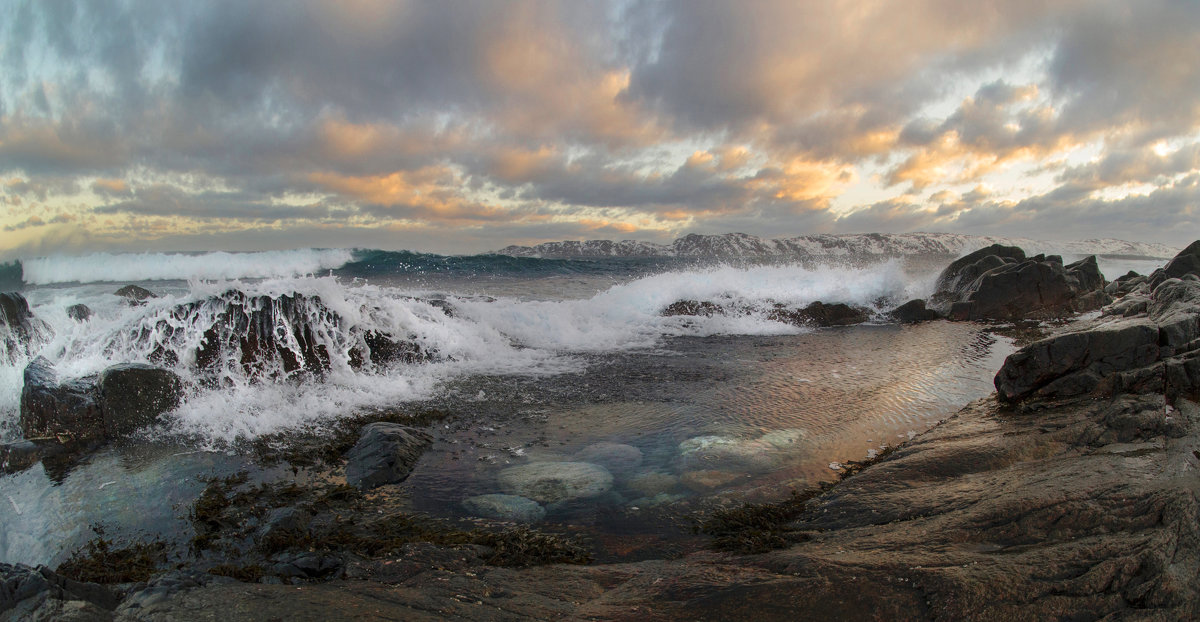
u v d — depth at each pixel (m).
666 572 3.14
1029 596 2.54
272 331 7.61
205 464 5.02
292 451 5.33
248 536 3.76
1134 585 2.58
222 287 7.85
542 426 6.07
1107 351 5.54
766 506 4.16
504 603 2.73
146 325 7.37
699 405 6.75
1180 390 5.02
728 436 5.65
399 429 5.49
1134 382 5.25
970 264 15.58
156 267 20.69
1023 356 5.91
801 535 3.71
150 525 3.96
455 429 5.98
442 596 2.77
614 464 5.01
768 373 8.31
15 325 7.37
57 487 4.56
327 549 3.45
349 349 8.15
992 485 3.86
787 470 4.86
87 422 5.50
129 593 2.72
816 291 14.41
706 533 3.82
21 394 5.78
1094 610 2.48
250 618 2.44
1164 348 5.40
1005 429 5.09
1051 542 3.01
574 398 7.08
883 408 6.53
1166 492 3.28
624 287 13.95
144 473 4.82
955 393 7.10
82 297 12.88
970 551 3.00
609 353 9.81
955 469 4.35
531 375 8.22
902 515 3.71
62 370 6.69
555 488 4.52
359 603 2.63
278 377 7.32
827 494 4.28
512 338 10.48
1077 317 12.90
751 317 12.84
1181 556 2.76
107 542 3.73
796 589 2.70
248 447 5.42
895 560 2.91
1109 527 3.05
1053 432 4.75
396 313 9.16
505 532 3.83
